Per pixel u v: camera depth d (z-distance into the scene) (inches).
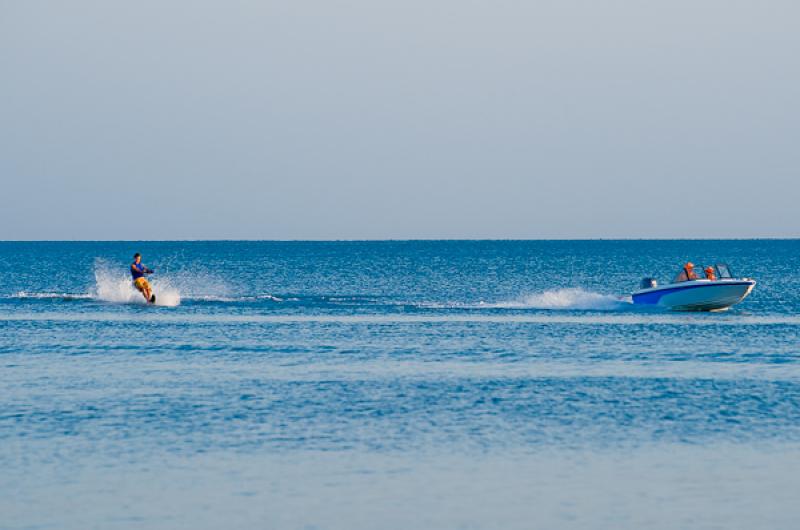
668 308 5772.6
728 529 1680.6
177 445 2250.2
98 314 5615.2
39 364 3565.5
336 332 4726.9
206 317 5482.3
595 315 5615.2
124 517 1737.2
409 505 1812.3
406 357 3794.3
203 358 3754.9
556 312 5841.5
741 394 2938.0
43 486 1918.1
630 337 4488.2
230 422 2507.4
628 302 6348.4
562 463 2098.9
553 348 4079.7
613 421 2529.5
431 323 5177.2
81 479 1963.6
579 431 2409.0
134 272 6250.0
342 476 1998.0
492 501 1835.6
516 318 5472.4
